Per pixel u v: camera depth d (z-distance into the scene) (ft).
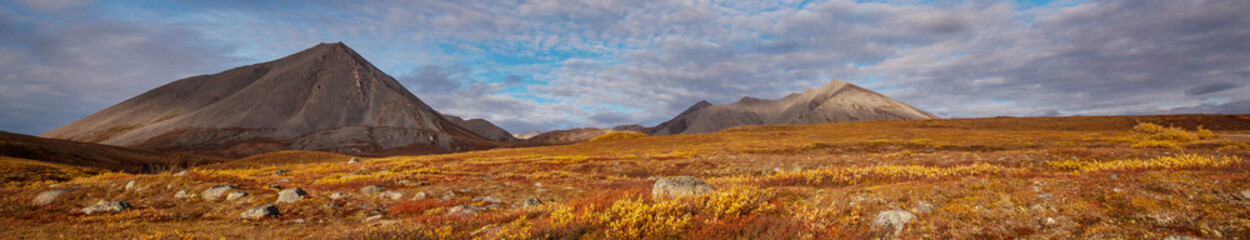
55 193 51.65
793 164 106.11
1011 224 26.12
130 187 57.26
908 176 53.83
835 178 55.31
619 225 27.91
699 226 28.55
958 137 232.32
